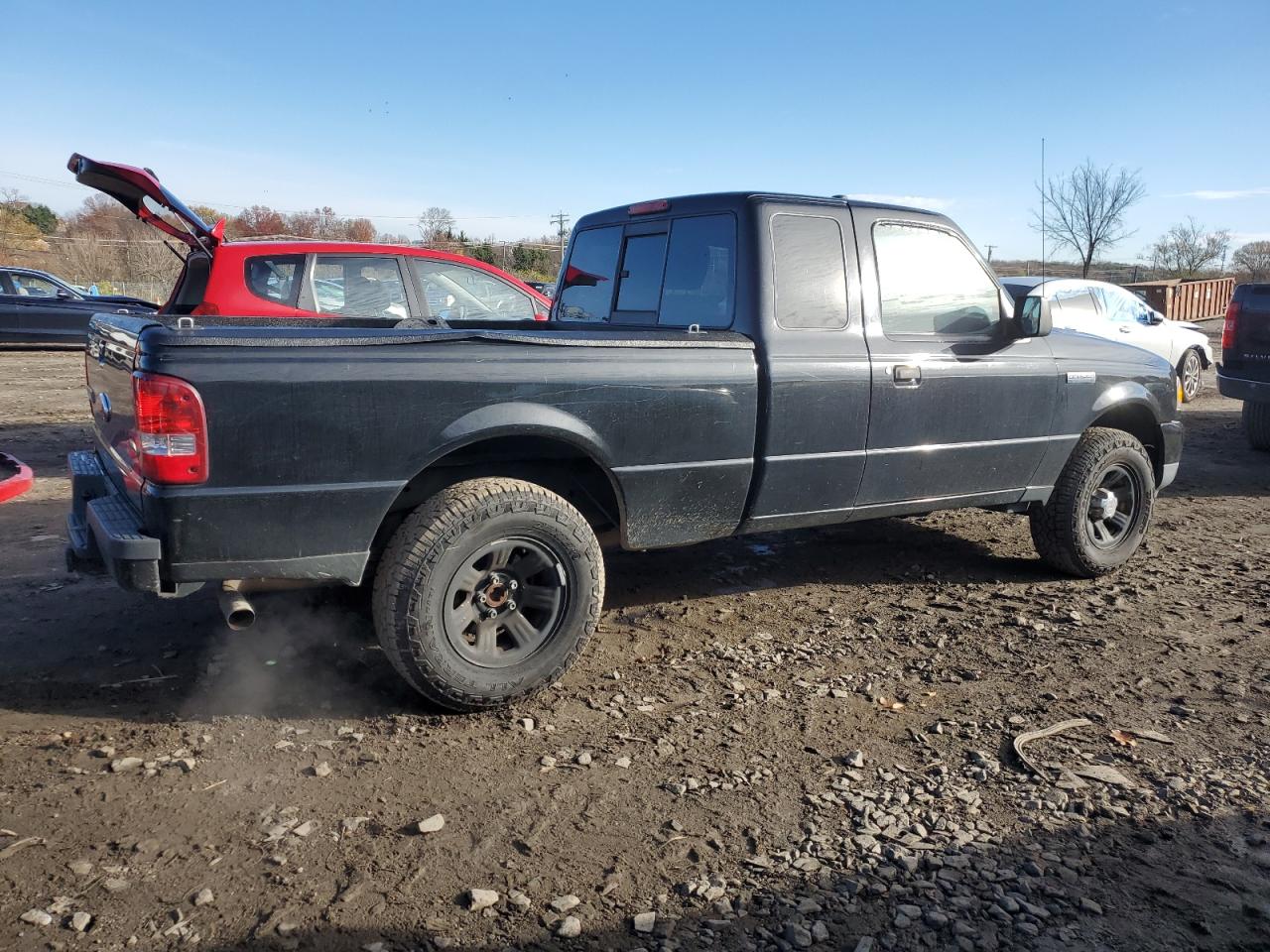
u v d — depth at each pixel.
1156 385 5.54
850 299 4.35
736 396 3.97
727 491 4.05
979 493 4.87
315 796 2.94
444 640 3.38
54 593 4.72
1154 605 4.88
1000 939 2.35
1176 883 2.60
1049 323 4.81
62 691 3.63
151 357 2.98
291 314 6.51
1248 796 3.03
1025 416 4.89
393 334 3.31
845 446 4.31
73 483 3.89
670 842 2.75
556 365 3.56
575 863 2.63
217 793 2.94
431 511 3.35
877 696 3.76
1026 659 4.14
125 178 5.57
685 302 4.45
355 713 3.52
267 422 3.10
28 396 11.85
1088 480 5.11
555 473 4.02
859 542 6.04
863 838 2.77
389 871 2.58
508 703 3.58
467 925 2.37
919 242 4.64
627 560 5.61
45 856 2.59
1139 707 3.68
